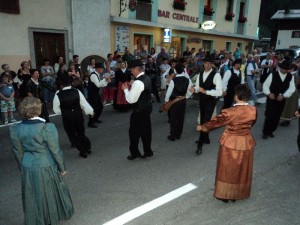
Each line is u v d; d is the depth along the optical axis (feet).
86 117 24.49
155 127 21.98
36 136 8.38
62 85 15.07
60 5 33.50
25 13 30.60
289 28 97.86
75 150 17.04
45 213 8.81
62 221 10.27
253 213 10.89
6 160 15.55
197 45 56.44
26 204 8.73
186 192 12.38
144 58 33.63
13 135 8.54
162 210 11.03
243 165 10.91
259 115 26.40
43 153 8.63
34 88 18.49
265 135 19.81
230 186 11.05
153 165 15.14
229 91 22.48
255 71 30.30
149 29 45.37
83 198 11.81
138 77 14.55
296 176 14.07
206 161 15.74
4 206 11.22
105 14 38.37
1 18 28.89
